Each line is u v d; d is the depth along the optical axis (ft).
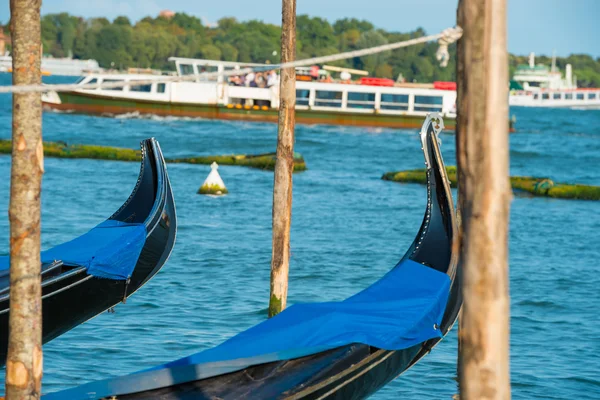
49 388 78.43
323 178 263.90
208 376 58.70
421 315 68.80
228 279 124.57
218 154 315.58
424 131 86.69
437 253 83.92
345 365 62.28
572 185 240.32
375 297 73.87
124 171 250.57
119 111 413.59
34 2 47.44
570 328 105.40
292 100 93.86
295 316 65.10
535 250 159.43
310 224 179.22
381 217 192.75
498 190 37.47
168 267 130.72
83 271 83.41
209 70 421.18
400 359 69.92
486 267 37.83
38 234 48.24
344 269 135.33
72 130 357.20
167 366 58.65
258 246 150.71
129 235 91.61
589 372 88.53
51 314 80.38
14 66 47.57
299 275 129.70
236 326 100.53
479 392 38.58
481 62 37.14
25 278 47.70
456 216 84.64
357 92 424.46
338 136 394.32
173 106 416.67
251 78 425.69
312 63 47.80
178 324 100.37
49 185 214.90
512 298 120.26
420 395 81.25
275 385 59.11
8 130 371.97
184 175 247.70
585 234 179.01
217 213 186.80
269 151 329.52
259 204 202.90
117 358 87.56
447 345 97.40
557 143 439.63
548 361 91.91
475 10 37.17
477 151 37.47
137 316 103.09
